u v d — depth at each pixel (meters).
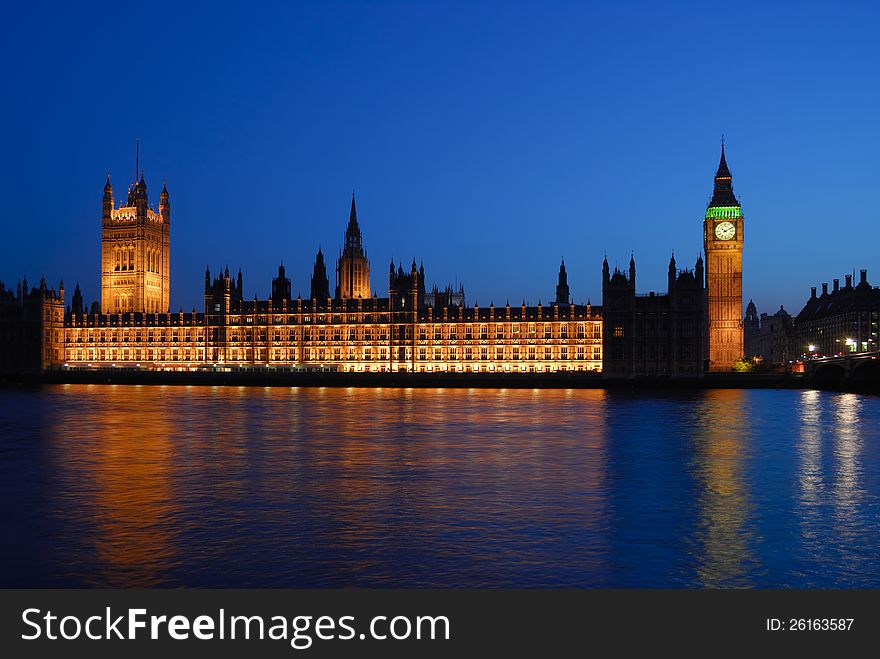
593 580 36.28
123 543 42.22
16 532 44.50
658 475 64.50
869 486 59.41
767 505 52.09
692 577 36.81
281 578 36.53
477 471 66.44
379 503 52.56
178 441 88.44
